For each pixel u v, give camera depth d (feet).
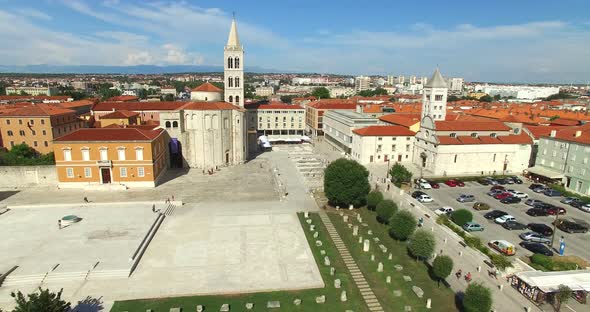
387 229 227.81
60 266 168.66
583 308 151.02
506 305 150.51
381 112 568.82
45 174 300.40
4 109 441.27
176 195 285.64
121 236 202.28
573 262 185.98
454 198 286.66
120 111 453.58
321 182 331.77
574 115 517.14
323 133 602.85
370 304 150.41
